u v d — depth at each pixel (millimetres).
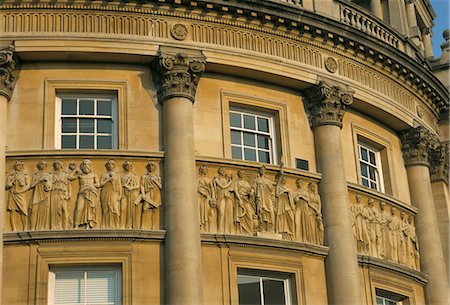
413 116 39562
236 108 34531
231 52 33812
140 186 31156
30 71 32375
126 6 32906
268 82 35188
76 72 32531
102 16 32688
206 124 33188
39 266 29453
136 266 30047
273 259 32094
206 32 33812
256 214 32469
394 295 36125
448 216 40688
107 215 30516
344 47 36875
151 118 32438
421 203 38906
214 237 31188
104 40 32281
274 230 32625
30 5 32312
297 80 35156
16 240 29672
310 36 35906
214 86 33969
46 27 32219
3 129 31094
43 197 30438
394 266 35719
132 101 32500
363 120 37875
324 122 35250
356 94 36688
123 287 29703
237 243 31500
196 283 29891
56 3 32406
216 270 31000
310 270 32938
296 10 35000
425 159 39625
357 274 33438
